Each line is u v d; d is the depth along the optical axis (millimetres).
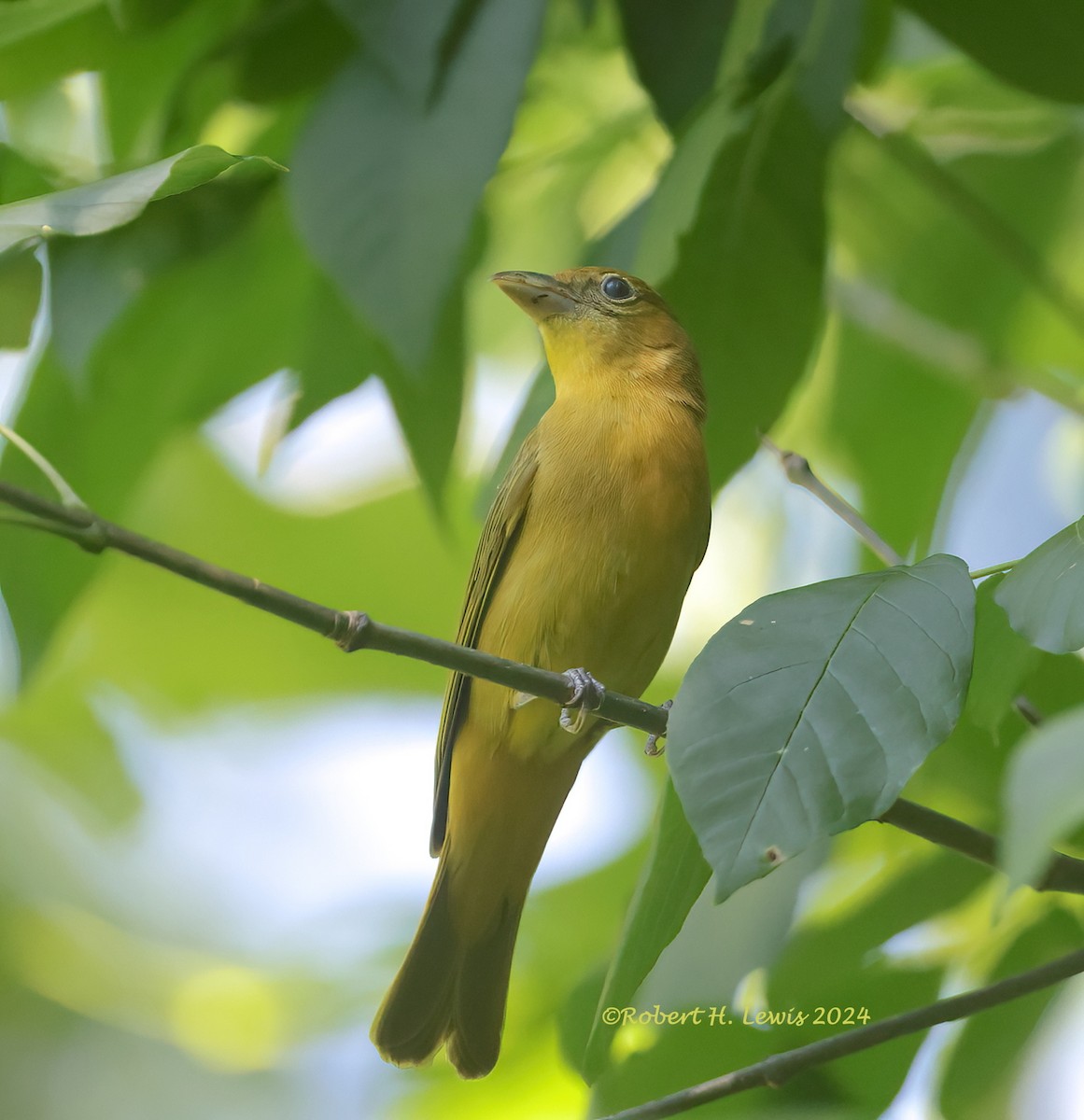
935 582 5391
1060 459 11883
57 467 9438
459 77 7402
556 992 10055
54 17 8336
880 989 8102
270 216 8953
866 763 4938
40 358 9094
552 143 10422
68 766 13258
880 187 10289
